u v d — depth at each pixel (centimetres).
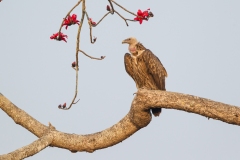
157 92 1192
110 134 1258
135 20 1071
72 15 1086
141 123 1235
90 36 1078
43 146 1227
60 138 1257
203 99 1177
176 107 1187
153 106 1193
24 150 1174
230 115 1161
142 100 1195
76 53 1097
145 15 1065
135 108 1209
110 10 1077
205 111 1171
